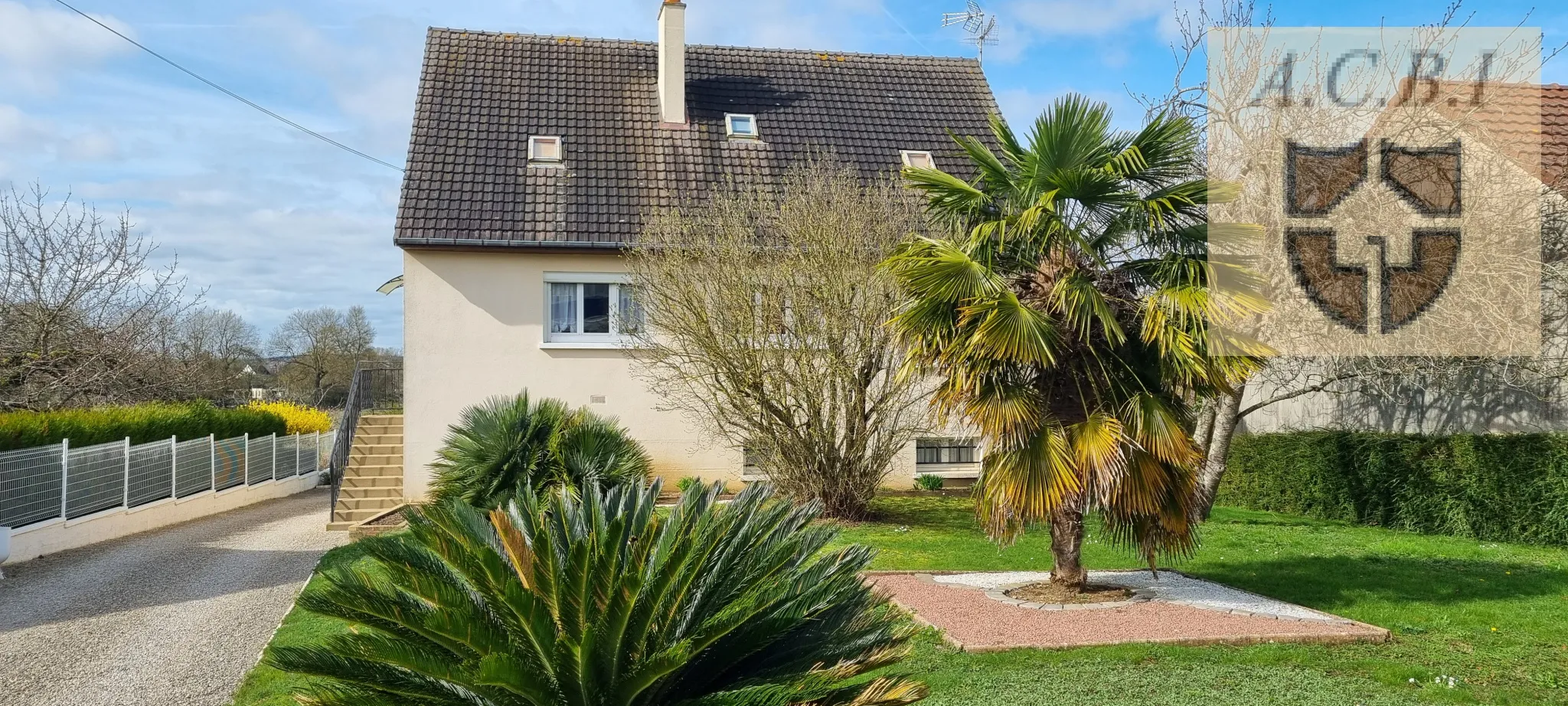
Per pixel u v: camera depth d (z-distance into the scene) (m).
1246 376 8.66
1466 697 6.45
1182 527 8.88
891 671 7.00
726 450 17.38
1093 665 7.10
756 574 4.51
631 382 17.14
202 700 7.07
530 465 12.48
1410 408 16.81
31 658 8.27
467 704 4.27
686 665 4.42
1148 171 9.07
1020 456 8.73
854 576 4.82
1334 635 7.78
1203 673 6.92
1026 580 10.23
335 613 4.12
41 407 19.06
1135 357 9.18
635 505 5.07
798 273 13.52
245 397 36.75
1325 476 15.62
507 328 16.88
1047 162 9.05
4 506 12.85
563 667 4.06
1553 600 9.30
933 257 9.08
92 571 12.28
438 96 18.75
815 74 21.09
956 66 22.03
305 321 51.78
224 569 12.32
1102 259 9.32
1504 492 13.09
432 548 4.23
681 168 18.27
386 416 18.58
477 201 17.03
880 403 13.76
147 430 17.80
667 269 13.81
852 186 14.30
